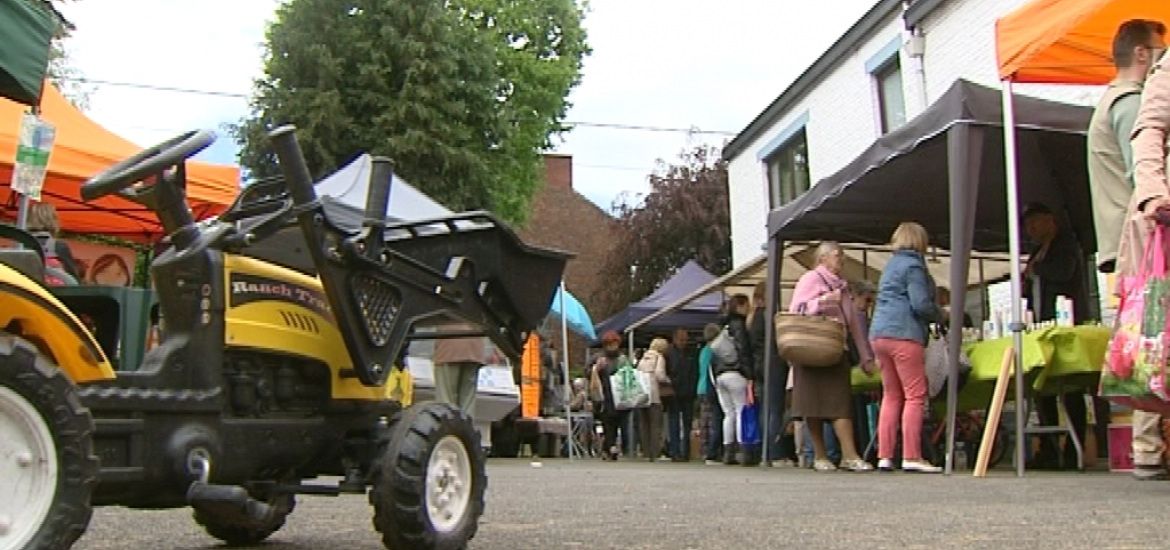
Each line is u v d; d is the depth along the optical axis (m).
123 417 2.39
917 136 7.20
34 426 2.08
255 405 2.72
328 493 2.86
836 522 3.69
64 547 2.09
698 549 3.02
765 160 17.92
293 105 17.64
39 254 2.54
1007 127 6.52
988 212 9.55
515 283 3.22
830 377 7.77
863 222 9.70
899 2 13.23
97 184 2.52
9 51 5.38
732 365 10.23
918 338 6.94
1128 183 5.10
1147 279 4.24
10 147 7.43
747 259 18.48
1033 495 4.69
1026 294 7.80
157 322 2.89
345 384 2.94
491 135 19.20
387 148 17.66
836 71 15.17
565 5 25.39
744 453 10.04
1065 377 6.72
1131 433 6.46
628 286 27.03
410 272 2.96
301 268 2.95
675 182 26.31
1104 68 7.06
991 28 11.49
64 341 2.24
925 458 7.84
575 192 35.19
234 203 3.12
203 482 2.49
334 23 18.19
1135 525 3.40
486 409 11.96
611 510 4.43
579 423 16.58
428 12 18.34
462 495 2.93
